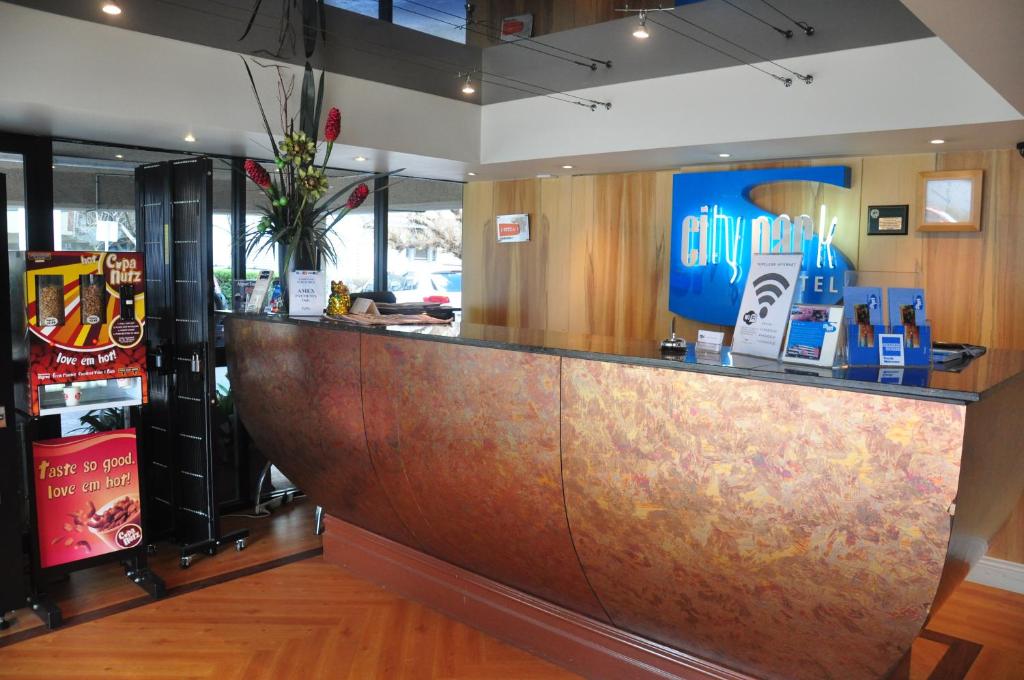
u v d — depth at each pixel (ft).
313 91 15.38
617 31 16.29
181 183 14.80
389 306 17.53
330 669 11.05
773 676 9.18
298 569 14.57
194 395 15.02
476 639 11.96
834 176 16.66
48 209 15.02
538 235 22.34
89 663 11.14
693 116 15.70
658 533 8.85
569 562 10.24
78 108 12.55
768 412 7.71
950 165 15.56
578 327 21.70
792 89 14.37
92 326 13.15
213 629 12.19
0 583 12.09
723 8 14.61
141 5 12.95
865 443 7.13
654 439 8.59
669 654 10.13
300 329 13.19
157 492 16.28
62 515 12.85
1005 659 11.47
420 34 16.80
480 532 11.34
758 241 17.81
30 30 11.98
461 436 10.73
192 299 14.82
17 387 13.33
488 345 10.22
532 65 17.72
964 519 7.14
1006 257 15.03
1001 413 7.65
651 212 20.12
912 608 7.24
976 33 7.95
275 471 18.69
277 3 14.44
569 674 10.99
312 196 14.33
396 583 13.56
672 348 9.39
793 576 7.90
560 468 9.62
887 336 8.30
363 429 12.31
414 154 17.66
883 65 13.35
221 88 14.26
